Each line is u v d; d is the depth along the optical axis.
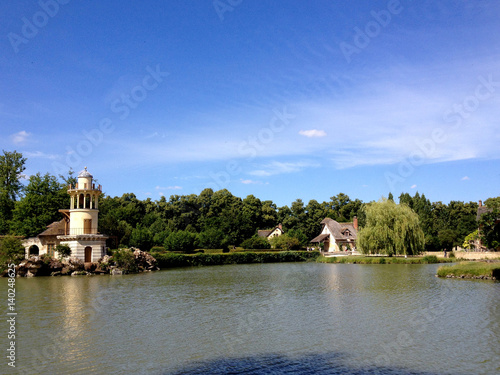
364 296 34.19
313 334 22.28
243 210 134.62
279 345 20.38
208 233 99.88
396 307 28.98
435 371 16.77
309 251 100.06
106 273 59.69
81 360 18.30
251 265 81.62
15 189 87.06
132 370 17.08
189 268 74.12
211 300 33.75
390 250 73.50
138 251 66.25
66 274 56.84
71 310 29.34
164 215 127.56
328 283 44.12
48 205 76.62
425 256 73.25
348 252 99.25
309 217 144.00
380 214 74.69
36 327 24.17
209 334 22.48
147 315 27.56
